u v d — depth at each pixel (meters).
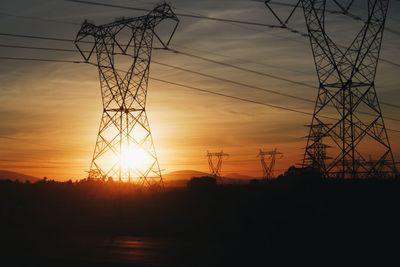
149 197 67.62
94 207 68.44
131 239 45.53
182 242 43.19
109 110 62.97
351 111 56.00
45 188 90.69
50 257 35.16
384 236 39.22
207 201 70.31
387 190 51.47
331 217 45.31
